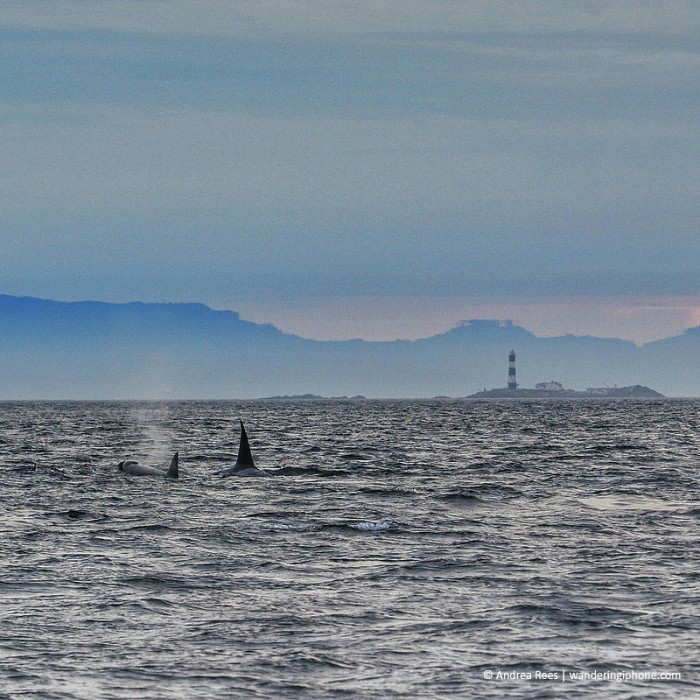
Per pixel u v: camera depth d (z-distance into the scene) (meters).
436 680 63.28
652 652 68.81
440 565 98.62
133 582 90.12
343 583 90.19
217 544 111.25
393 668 65.62
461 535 117.81
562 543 111.88
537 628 74.75
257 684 62.66
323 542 112.75
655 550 106.69
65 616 78.06
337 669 65.50
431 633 73.50
